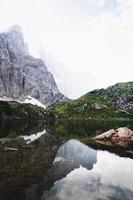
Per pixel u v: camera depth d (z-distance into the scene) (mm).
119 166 27031
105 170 24719
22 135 57656
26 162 25906
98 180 20594
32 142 45062
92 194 16656
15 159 27141
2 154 29984
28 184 18047
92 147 42781
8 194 15664
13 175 20297
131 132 58844
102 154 35406
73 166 25922
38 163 25938
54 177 20672
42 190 16953
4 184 17656
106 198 15930
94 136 63812
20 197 15297
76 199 15578
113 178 21469
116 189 18047
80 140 53562
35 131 74375
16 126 98625
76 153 35312
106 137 58094
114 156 33938
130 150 40688
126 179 21234
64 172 22812
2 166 23328
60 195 16188
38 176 20531
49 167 24469
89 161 29438
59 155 32469
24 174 20844
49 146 41000
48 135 62031
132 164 28438
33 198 15297
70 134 68438
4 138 48688
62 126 118188
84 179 20734
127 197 16266
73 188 17875
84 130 88875
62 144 45094
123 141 53562
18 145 39406
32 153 32281
